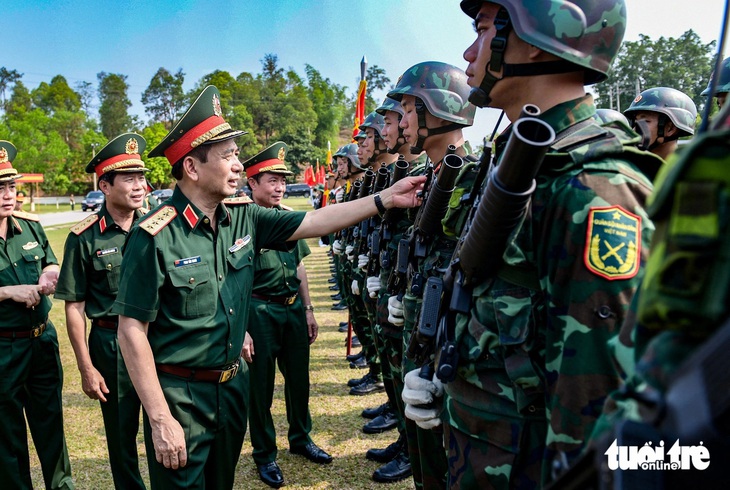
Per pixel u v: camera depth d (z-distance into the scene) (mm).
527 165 1436
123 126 102938
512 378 1677
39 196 67812
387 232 4051
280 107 81625
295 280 4230
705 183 748
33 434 3758
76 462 4355
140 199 3848
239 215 2902
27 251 3893
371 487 3852
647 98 4039
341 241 7629
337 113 89938
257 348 4047
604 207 1446
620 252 1409
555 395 1479
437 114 3201
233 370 2760
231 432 2795
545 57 1769
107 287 3762
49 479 3756
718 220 733
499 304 1694
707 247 733
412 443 3164
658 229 859
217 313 2660
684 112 3982
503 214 1540
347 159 7672
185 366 2596
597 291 1410
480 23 1923
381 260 4047
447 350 1868
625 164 1542
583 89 1825
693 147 765
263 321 4059
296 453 4367
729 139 751
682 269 761
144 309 2480
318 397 5547
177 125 2592
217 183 2625
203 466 2660
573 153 1540
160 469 2580
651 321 813
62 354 7184
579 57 1727
